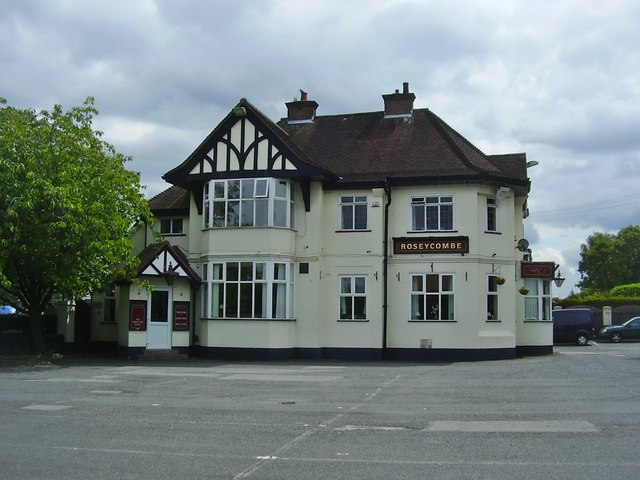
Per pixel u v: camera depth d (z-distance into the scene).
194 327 29.95
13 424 11.91
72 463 9.05
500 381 18.81
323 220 29.38
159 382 18.72
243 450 9.81
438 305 28.38
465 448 9.90
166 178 29.69
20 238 23.67
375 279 28.72
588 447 9.92
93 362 26.17
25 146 24.22
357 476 8.36
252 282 28.22
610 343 45.41
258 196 28.38
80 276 25.67
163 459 9.27
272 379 19.58
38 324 27.73
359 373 21.61
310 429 11.43
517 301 30.55
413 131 31.58
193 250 30.25
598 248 88.38
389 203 29.28
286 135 30.55
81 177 25.66
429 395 15.83
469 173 28.36
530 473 8.48
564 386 17.44
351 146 31.56
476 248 28.31
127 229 27.97
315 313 28.73
